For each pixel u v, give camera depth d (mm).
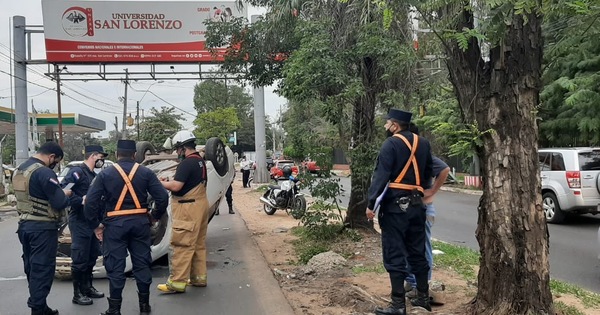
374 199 4594
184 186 6316
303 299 5836
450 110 12117
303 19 8922
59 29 21703
